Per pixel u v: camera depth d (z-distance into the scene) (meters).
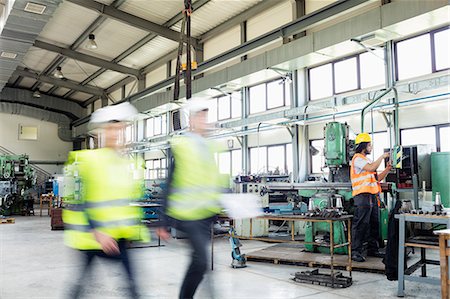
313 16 7.96
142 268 4.70
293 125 9.39
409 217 3.40
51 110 20.41
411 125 7.21
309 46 7.57
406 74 7.45
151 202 7.44
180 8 10.14
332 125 5.31
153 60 13.64
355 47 7.29
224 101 11.91
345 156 5.30
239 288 3.71
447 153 5.86
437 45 6.98
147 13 10.55
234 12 10.27
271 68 8.54
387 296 3.41
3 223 10.45
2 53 10.05
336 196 5.21
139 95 13.70
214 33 11.20
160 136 13.63
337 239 4.97
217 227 7.14
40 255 5.67
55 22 11.62
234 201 4.50
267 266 4.68
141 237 6.43
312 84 9.36
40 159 19.80
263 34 8.96
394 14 6.25
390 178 6.02
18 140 19.38
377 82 8.01
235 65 9.34
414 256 5.13
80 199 2.48
